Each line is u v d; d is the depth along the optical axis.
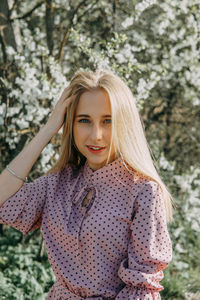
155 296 1.44
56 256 1.55
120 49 4.05
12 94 3.67
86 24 4.54
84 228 1.50
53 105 3.55
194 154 5.48
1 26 4.19
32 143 1.60
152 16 4.71
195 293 3.86
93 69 3.70
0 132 4.10
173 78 4.66
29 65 3.75
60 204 1.59
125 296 1.45
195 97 4.89
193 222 4.51
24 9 4.90
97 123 1.51
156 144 4.96
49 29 4.23
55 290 1.59
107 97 1.50
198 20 4.44
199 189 4.70
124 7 4.23
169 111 5.25
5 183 1.56
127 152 1.50
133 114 1.53
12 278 3.50
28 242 4.28
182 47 4.63
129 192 1.53
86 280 1.50
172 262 4.08
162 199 1.51
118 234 1.48
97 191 1.55
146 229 1.45
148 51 4.49
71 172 1.69
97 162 1.54
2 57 4.39
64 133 1.68
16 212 1.56
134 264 1.44
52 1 4.21
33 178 4.21
